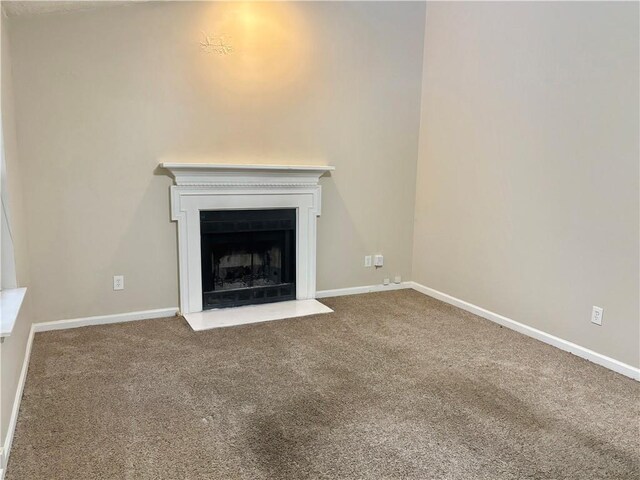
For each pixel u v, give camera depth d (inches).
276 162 154.6
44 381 100.9
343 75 160.4
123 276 139.3
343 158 165.5
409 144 176.4
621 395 99.6
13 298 87.1
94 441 79.4
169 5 133.3
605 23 109.0
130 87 132.1
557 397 98.3
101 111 129.7
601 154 111.8
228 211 148.0
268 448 78.6
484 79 144.9
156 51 133.6
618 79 107.0
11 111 112.0
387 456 77.0
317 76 156.3
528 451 79.0
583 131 115.6
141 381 101.9
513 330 139.3
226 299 152.8
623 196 107.9
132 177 136.0
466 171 154.6
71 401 92.7
